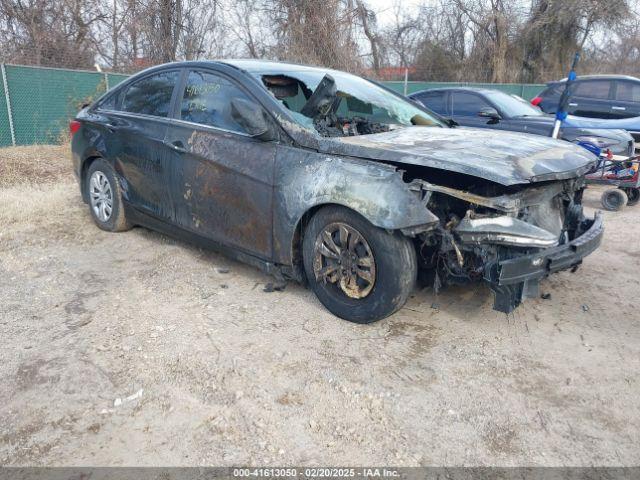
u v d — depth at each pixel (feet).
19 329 11.64
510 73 84.58
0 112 38.68
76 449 8.14
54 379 9.82
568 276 15.25
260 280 14.26
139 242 17.17
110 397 9.36
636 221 22.43
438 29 87.76
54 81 41.29
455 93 32.40
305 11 56.44
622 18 79.25
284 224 12.22
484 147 11.80
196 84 14.74
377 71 70.69
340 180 11.21
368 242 11.05
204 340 11.21
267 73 13.98
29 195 22.85
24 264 15.31
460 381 9.98
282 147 12.36
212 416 8.89
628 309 13.14
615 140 26.63
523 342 11.43
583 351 11.15
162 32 58.65
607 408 9.30
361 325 11.88
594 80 37.42
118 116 16.97
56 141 41.29
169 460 7.94
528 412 9.16
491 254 10.50
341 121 14.52
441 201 11.43
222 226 13.78
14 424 8.66
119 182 17.15
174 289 13.70
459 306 12.96
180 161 14.44
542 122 28.68
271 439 8.39
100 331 11.57
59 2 57.21
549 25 81.71
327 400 9.34
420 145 11.69
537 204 11.86
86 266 15.25
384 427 8.71
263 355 10.66
